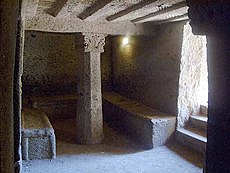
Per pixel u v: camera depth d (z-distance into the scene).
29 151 3.85
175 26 4.37
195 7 0.89
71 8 3.38
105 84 7.06
